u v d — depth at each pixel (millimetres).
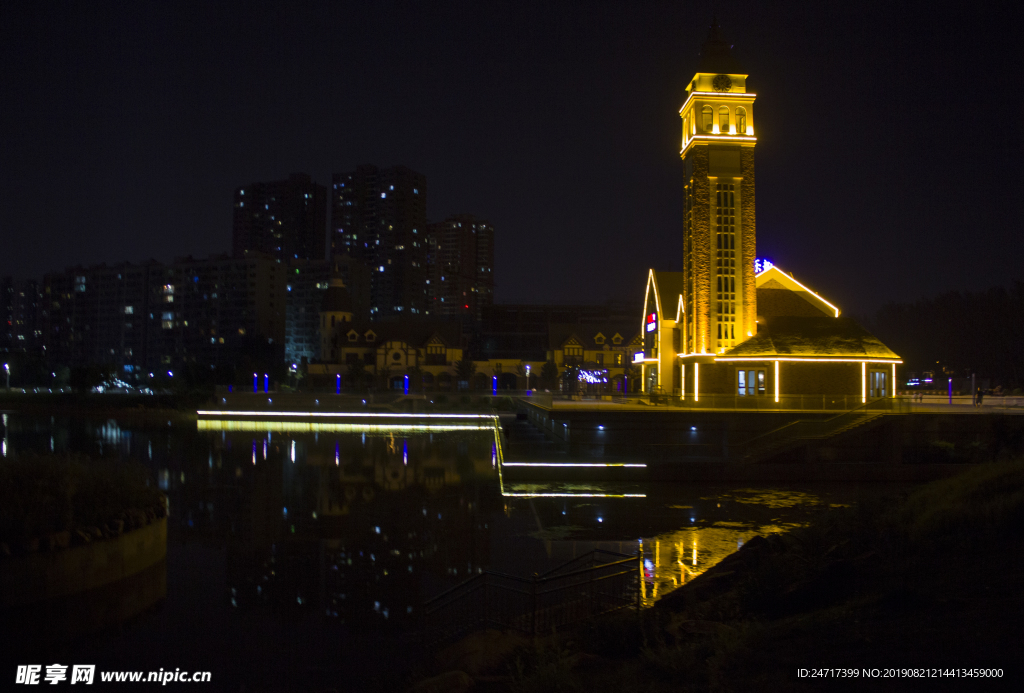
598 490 35188
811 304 56969
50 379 149000
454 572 20625
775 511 29641
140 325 184000
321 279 191875
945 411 42219
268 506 31328
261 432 71438
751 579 12609
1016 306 113812
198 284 175875
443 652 12789
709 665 8664
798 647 8820
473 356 131500
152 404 101688
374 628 15930
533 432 52500
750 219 53188
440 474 41438
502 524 27297
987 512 13578
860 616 9633
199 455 50656
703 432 41375
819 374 49000
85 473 20344
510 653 11688
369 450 54188
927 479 38031
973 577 10516
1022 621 8336
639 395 62281
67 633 15703
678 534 25328
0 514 16594
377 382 121125
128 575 18609
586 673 9797
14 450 53125
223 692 12602
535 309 136500
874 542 13773
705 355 51969
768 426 41594
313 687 12742
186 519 28484
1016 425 38094
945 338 122438
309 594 18500
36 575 16016
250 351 151500
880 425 39656
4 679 13227
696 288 53000
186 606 17562
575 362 122375
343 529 26578
